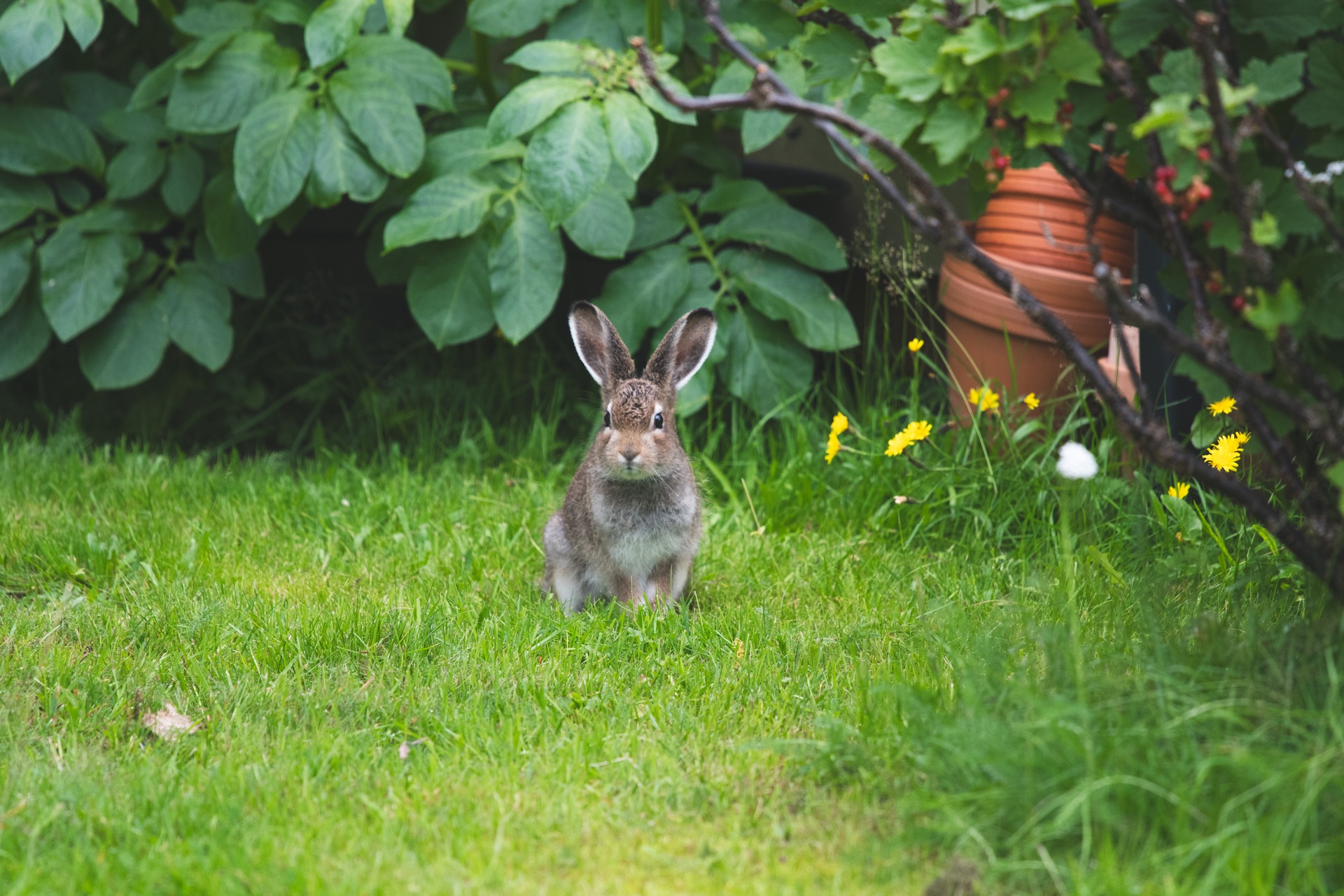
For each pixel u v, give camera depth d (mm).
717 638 5297
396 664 5117
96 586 6074
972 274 7391
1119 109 3932
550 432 8359
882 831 3691
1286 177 3672
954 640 4711
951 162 3980
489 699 4699
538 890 3391
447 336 7828
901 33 3871
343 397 9320
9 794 3855
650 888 3428
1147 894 3158
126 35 9719
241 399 9156
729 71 7344
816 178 9383
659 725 4457
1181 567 5176
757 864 3586
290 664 4973
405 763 4199
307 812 3760
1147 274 6480
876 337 9070
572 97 7094
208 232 8148
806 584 6148
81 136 8469
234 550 6551
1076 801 3295
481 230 7945
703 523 6773
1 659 4965
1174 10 3754
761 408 7816
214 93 7859
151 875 3342
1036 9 3354
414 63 7902
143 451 8586
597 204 7715
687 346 6668
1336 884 3211
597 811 3824
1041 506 6578
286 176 7590
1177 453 3770
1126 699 3854
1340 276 3709
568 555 6359
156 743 4367
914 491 6949
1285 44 3871
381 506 7141
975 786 3686
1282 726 3652
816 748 4133
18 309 8328
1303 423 3662
